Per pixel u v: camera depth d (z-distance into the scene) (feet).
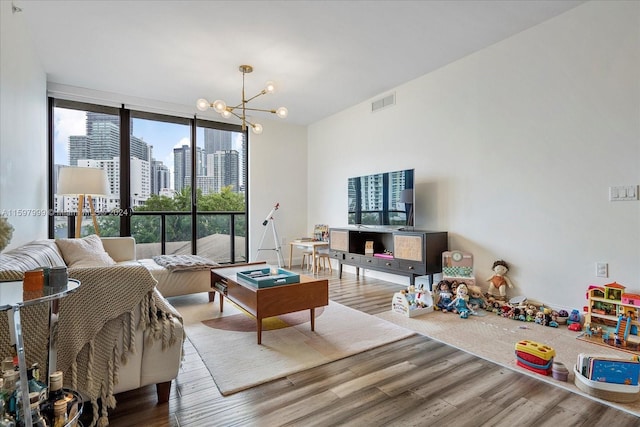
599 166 8.48
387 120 14.70
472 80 11.37
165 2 8.26
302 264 19.07
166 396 5.36
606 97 8.34
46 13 8.66
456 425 4.77
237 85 13.80
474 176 11.34
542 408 5.17
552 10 8.95
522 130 10.03
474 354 7.13
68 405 3.72
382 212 14.03
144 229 15.71
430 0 8.38
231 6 8.46
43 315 4.32
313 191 19.83
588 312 8.21
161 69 12.16
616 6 8.14
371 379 6.09
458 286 10.56
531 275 9.87
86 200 14.24
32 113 10.06
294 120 19.25
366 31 9.78
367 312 10.18
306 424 4.82
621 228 8.13
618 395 5.31
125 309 4.83
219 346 7.57
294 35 9.93
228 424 4.83
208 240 17.46
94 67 11.93
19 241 8.46
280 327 8.82
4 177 7.24
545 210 9.54
